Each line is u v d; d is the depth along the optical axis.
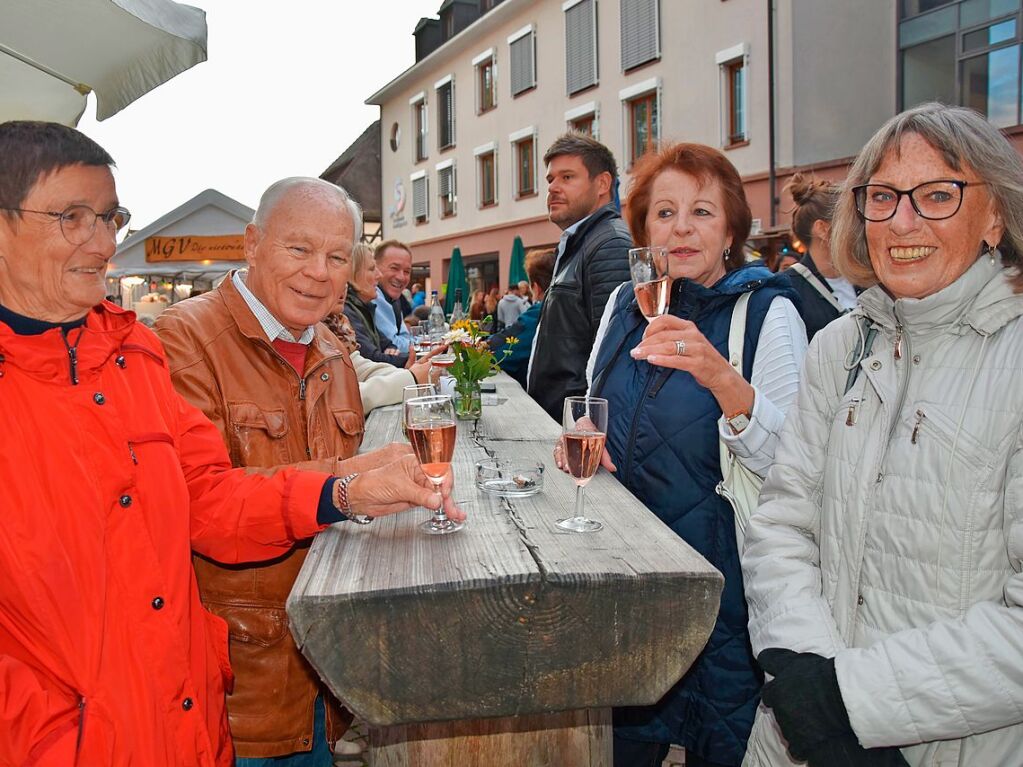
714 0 12.88
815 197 2.87
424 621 1.09
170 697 1.26
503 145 19.80
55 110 3.09
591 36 16.09
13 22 2.67
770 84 11.78
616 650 1.13
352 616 1.07
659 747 2.00
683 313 1.96
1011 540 1.13
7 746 1.09
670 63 14.02
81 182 1.18
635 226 2.14
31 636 1.16
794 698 1.20
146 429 1.34
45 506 1.16
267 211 1.84
